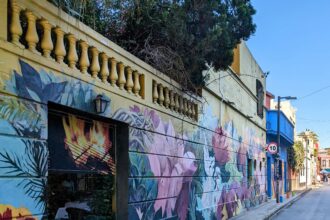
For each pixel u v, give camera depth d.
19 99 5.32
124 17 9.12
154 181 9.45
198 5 9.86
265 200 27.69
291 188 47.28
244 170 20.88
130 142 8.37
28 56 5.50
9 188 5.12
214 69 11.69
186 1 9.82
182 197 11.34
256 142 25.19
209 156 14.34
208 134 14.30
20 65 5.37
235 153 18.88
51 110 6.45
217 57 10.94
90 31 6.96
